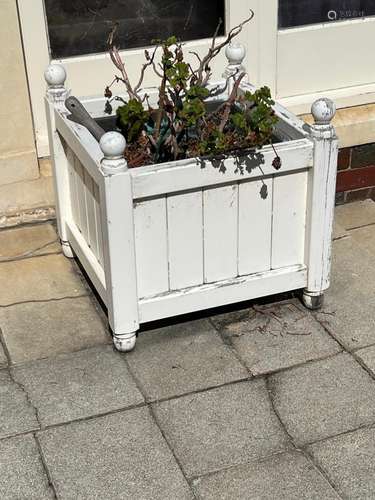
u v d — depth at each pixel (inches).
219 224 120.3
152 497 99.7
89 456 105.6
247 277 126.1
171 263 120.4
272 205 122.5
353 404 113.9
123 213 111.9
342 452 105.9
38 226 156.5
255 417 111.7
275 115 119.3
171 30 156.9
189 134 126.2
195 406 113.6
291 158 118.6
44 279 141.8
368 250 151.1
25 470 103.7
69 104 127.5
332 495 99.7
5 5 137.3
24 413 112.5
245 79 140.1
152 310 121.7
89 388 117.0
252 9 156.3
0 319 131.6
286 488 100.7
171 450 106.4
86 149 117.2
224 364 121.4
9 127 148.1
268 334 127.6
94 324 130.6
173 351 124.1
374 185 171.6
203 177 114.8
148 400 114.7
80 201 132.6
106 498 99.6
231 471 103.3
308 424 110.6
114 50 125.0
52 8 147.2
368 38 168.2
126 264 115.7
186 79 118.0
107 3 150.4
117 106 136.5
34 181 154.9
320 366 121.0
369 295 136.8
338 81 170.7
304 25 163.0
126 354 123.4
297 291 135.8
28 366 121.4
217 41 159.0
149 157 122.4
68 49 151.8
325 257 128.0
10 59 141.9
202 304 124.4
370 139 169.3
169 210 116.3
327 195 122.5
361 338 126.7
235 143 114.0
